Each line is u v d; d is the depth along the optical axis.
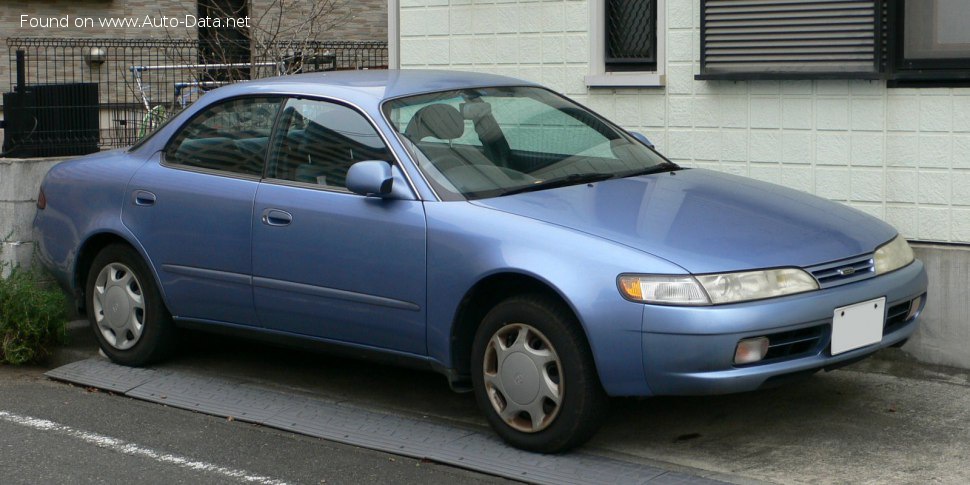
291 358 7.18
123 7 18.44
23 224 7.99
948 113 6.93
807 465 5.12
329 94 6.18
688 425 5.72
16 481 5.11
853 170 7.31
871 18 7.11
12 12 17.66
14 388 6.76
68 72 16.53
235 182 6.30
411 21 9.27
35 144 8.43
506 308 5.27
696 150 7.98
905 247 5.73
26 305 7.25
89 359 7.23
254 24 13.76
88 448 5.58
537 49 8.67
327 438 5.70
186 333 7.04
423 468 5.24
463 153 5.86
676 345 4.81
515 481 5.03
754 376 4.85
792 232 5.29
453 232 5.39
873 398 6.08
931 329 6.65
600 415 5.13
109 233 6.84
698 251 4.98
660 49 8.06
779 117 7.58
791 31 7.42
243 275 6.21
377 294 5.68
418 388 6.52
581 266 5.00
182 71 13.75
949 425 5.62
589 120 6.54
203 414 6.16
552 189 5.72
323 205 5.88
